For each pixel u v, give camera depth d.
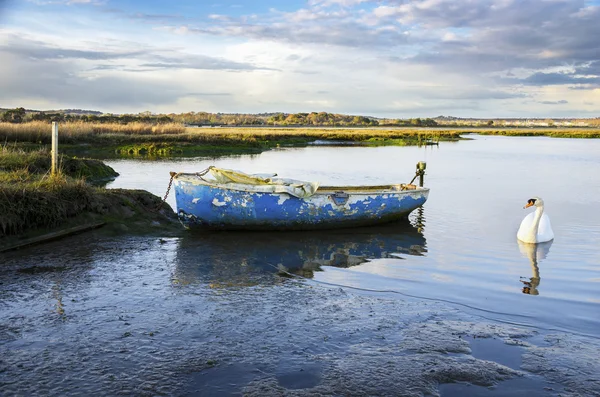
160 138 45.25
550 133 100.31
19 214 10.39
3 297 7.56
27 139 35.31
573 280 9.34
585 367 5.81
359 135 70.12
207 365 5.69
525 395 5.22
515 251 11.48
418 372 5.62
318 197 12.80
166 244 11.17
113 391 5.11
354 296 8.19
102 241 10.99
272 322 6.95
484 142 67.62
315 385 5.32
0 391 5.03
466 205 17.72
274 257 10.52
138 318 6.96
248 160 35.25
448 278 9.38
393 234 13.10
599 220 15.09
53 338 6.25
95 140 40.59
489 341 6.50
